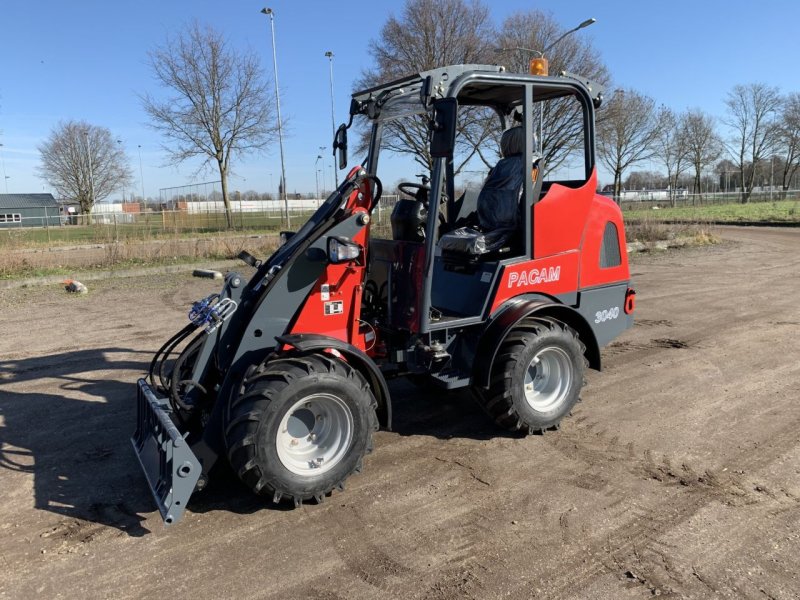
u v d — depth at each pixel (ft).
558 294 15.30
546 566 9.83
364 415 11.98
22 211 185.98
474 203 17.70
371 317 14.92
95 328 28.14
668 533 10.66
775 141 199.11
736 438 14.65
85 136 188.75
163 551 10.50
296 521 11.37
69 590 9.49
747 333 24.79
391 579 9.58
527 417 14.52
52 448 14.96
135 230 68.33
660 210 134.10
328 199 13.29
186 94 92.22
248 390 11.13
